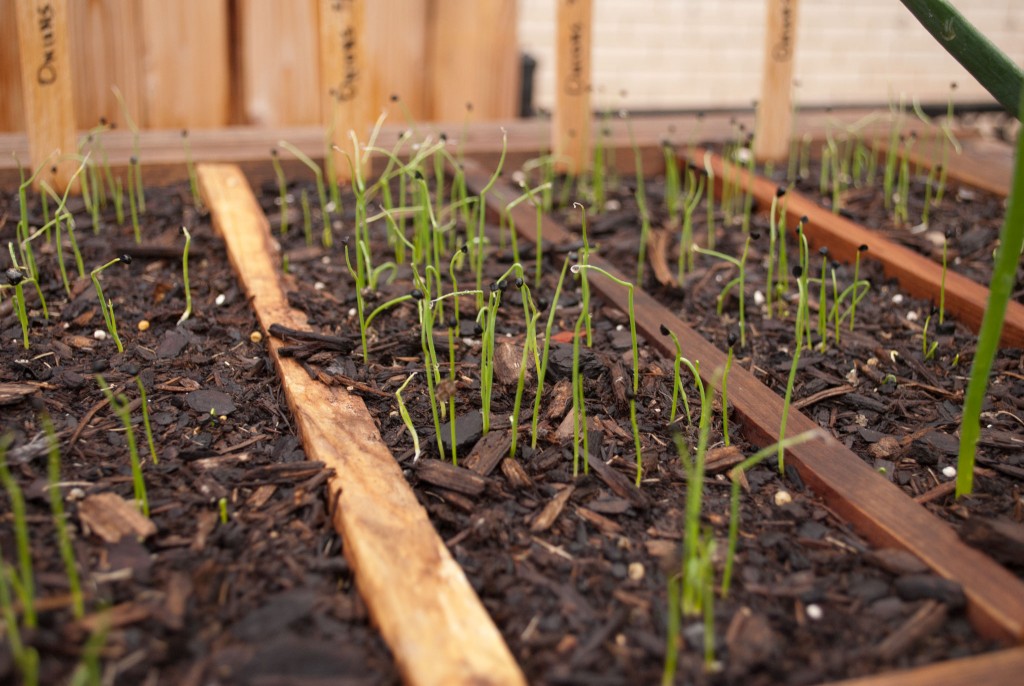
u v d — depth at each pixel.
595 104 2.01
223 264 1.06
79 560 0.69
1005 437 0.84
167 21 1.34
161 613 0.65
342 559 0.72
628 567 0.73
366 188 1.26
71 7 1.30
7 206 1.13
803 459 0.80
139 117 1.37
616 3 1.96
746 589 0.70
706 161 1.16
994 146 1.40
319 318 0.96
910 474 0.81
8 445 0.79
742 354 0.95
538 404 0.82
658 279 1.05
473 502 0.78
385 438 0.82
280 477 0.78
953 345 0.96
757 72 2.10
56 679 0.59
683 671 0.62
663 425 0.85
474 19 1.45
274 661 0.61
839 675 0.62
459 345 0.94
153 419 0.83
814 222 1.15
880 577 0.72
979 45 0.82
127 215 1.15
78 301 0.97
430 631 0.62
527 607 0.69
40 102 1.14
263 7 1.37
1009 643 0.65
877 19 2.13
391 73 1.44
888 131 1.44
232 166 1.23
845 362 0.93
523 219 1.17
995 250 1.11
